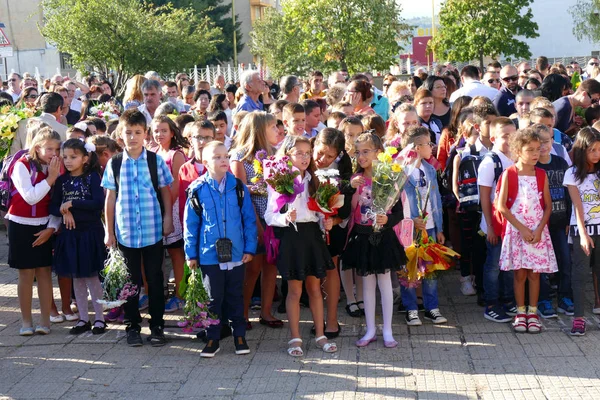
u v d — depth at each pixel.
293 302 6.09
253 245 6.11
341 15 28.23
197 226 6.07
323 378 5.55
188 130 7.45
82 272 6.63
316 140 6.28
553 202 6.58
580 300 6.19
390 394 5.21
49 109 8.77
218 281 6.03
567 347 5.96
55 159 6.57
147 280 6.42
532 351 5.91
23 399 5.36
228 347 6.32
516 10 30.11
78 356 6.21
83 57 26.55
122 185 6.34
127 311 6.46
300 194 6.00
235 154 6.62
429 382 5.40
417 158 6.59
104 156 7.46
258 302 7.45
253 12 59.41
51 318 7.20
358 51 28.30
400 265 6.20
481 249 7.11
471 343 6.17
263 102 10.75
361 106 9.07
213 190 6.04
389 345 6.16
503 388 5.23
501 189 6.32
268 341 6.45
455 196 7.65
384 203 6.07
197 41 28.33
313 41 29.11
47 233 6.64
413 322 6.67
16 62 37.72
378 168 6.08
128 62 26.41
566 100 8.07
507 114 9.37
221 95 10.55
